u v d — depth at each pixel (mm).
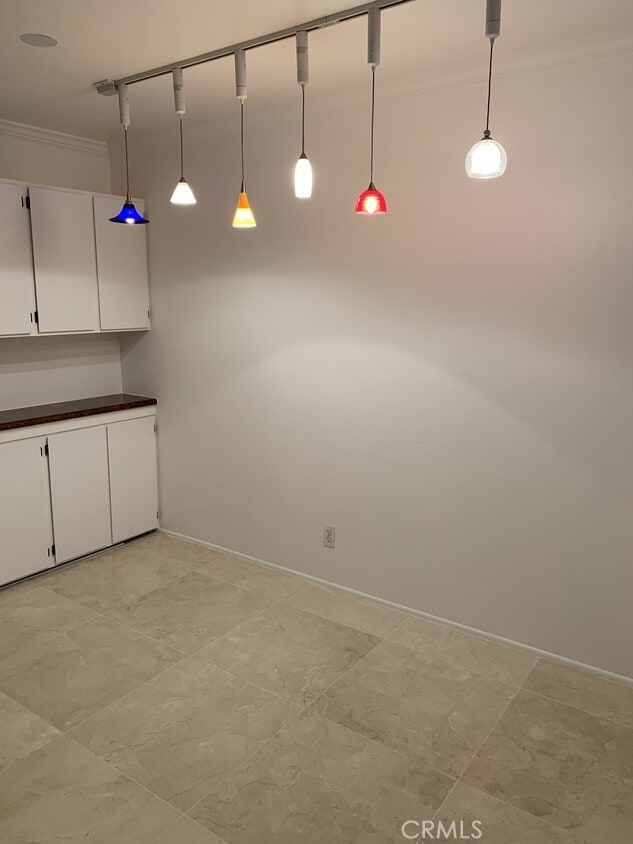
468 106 2781
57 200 3609
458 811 2057
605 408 2633
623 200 2480
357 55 2586
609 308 2566
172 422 4242
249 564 3965
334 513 3547
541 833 1978
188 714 2521
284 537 3799
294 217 3404
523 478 2879
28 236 3502
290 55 2596
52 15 2217
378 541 3400
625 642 2729
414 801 2096
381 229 3111
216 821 2008
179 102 2713
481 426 2957
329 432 3482
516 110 2660
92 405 4035
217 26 2316
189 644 3033
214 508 4121
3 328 3439
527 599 2955
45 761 2264
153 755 2297
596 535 2734
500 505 2963
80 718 2494
